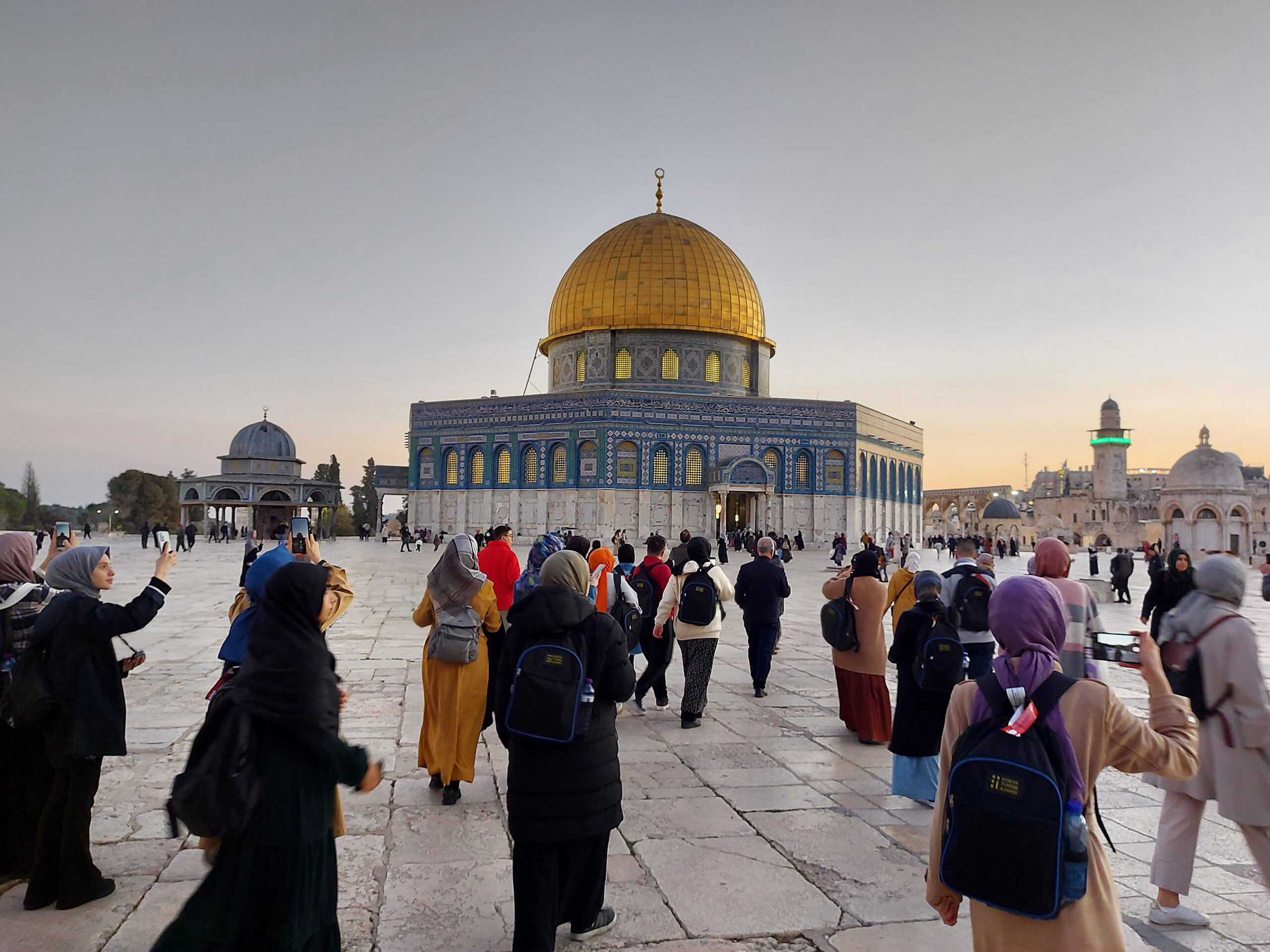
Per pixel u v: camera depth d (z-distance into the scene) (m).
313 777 4.00
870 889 5.95
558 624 5.09
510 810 4.97
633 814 7.33
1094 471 114.81
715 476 58.75
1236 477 93.75
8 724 5.88
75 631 5.54
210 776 3.73
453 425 63.47
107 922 5.34
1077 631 6.32
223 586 27.12
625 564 11.81
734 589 12.29
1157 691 4.00
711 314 62.44
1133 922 5.63
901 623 7.83
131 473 101.00
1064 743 3.53
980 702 3.76
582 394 58.41
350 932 5.26
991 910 3.62
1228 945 5.32
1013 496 134.75
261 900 3.88
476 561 7.92
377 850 6.52
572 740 4.92
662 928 5.37
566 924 5.48
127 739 9.21
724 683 13.07
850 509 60.88
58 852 5.52
